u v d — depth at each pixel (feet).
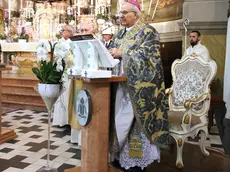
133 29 8.68
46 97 8.86
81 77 7.46
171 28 22.86
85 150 7.80
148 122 8.36
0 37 28.55
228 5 19.35
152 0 24.70
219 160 10.75
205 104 10.32
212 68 10.64
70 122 12.03
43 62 8.71
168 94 11.49
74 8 27.37
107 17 24.49
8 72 26.03
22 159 10.36
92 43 7.43
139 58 8.13
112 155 9.18
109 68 8.69
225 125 16.10
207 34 20.06
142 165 8.50
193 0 20.15
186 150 11.91
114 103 8.43
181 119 9.75
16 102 20.29
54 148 11.71
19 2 31.58
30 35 28.35
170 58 23.20
